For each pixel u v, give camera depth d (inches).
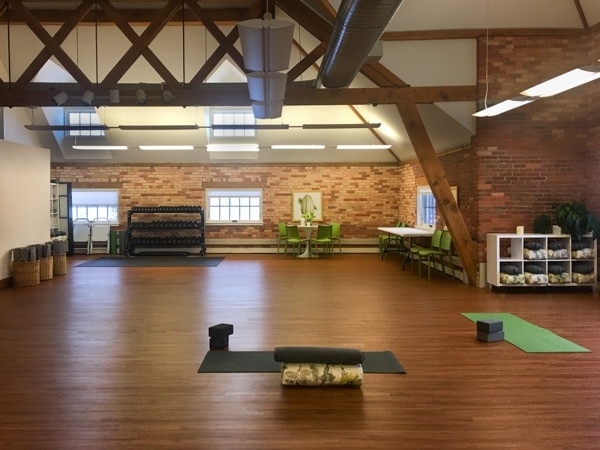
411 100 334.0
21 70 410.6
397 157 568.4
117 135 529.7
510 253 350.9
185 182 574.2
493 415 149.3
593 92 335.9
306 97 329.4
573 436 136.1
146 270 449.7
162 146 489.1
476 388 170.1
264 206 578.6
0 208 357.7
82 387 172.2
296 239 540.7
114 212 578.2
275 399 161.9
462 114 345.7
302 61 325.7
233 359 200.8
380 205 581.9
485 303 302.4
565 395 163.8
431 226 478.0
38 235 412.8
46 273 395.5
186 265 480.7
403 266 444.1
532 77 335.6
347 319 265.4
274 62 205.8
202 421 146.1
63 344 222.2
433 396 163.6
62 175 571.5
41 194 418.0
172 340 228.1
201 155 563.5
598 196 333.1
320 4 298.4
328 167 577.9
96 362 198.2
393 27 332.2
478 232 351.6
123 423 144.9
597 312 277.1
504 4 324.8
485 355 205.0
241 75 446.3
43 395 165.5
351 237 581.3
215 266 474.3
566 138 345.1
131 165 572.4
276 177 577.3
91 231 569.3
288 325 253.6
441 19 329.1
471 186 362.0
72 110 536.7
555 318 263.9
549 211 347.3
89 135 542.0
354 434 137.7
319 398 162.7
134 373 185.8
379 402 159.3
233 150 555.2
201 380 178.7
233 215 584.1
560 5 325.1
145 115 496.1
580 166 345.1
